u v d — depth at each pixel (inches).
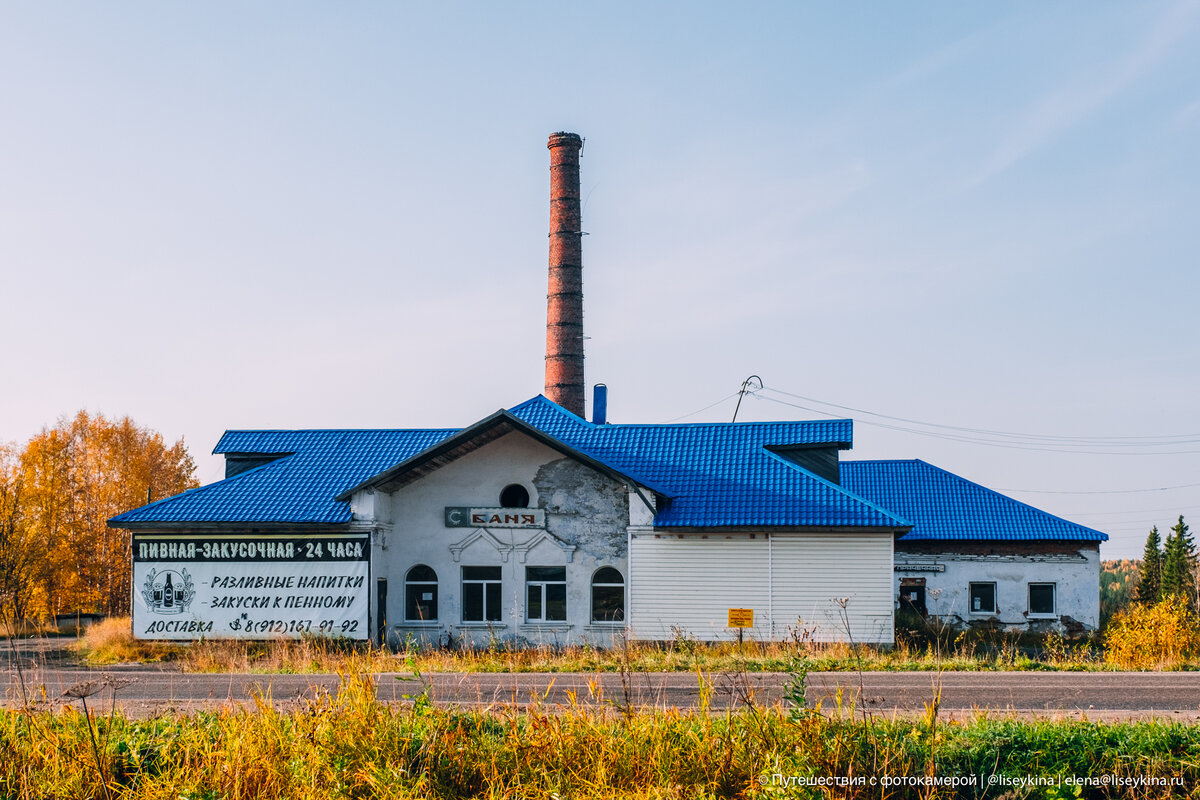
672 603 1080.2
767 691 651.5
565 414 1283.2
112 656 1045.2
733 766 400.5
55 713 523.5
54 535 1840.6
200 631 1098.1
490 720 451.8
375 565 1101.7
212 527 1110.4
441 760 409.7
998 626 1395.2
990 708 570.9
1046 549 1401.3
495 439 1140.5
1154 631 904.9
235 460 1289.4
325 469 1214.3
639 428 1240.8
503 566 1123.9
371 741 417.1
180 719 490.0
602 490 1120.8
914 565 1425.9
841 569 1060.5
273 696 673.0
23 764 416.5
